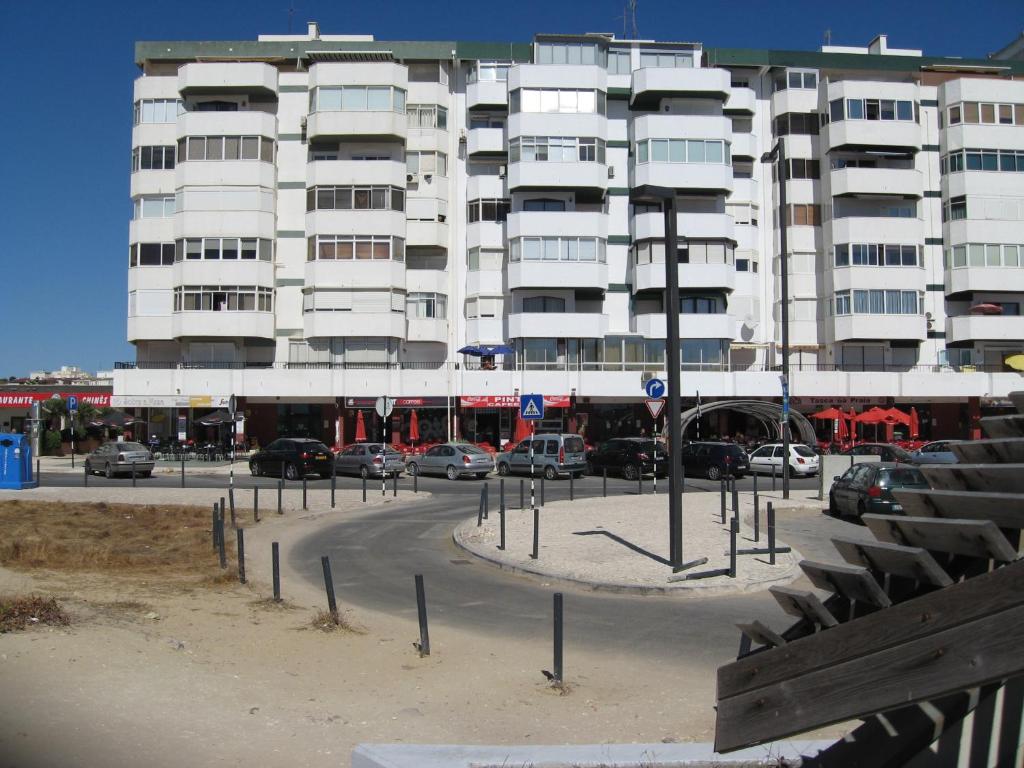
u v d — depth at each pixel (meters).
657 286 43.72
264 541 16.41
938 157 47.22
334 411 44.47
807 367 45.84
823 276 46.50
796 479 31.86
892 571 4.36
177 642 7.98
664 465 31.25
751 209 46.25
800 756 5.42
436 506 22.53
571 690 7.22
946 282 46.59
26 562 12.51
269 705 6.48
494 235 45.28
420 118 45.66
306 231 44.56
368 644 8.64
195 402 42.38
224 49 45.44
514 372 42.88
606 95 45.47
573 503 21.34
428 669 7.80
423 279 44.91
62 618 8.26
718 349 44.28
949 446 5.13
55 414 47.69
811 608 4.45
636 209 45.62
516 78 44.50
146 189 44.44
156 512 19.70
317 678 7.30
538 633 9.50
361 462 31.97
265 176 43.97
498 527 17.00
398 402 42.53
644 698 7.04
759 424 46.50
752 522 18.23
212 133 43.56
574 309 44.75
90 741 5.45
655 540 15.19
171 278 44.31
